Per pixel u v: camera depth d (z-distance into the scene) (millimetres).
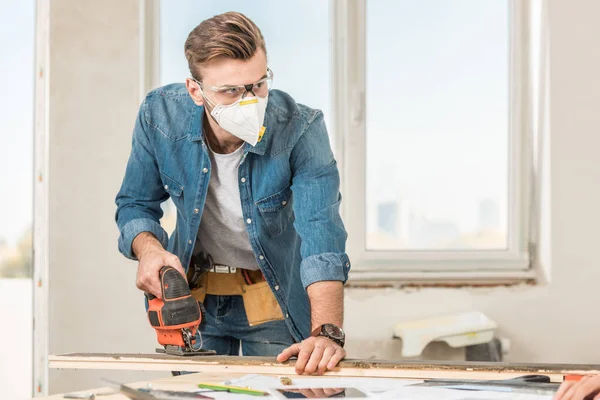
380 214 3068
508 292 2986
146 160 1732
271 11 2979
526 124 3088
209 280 1829
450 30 3070
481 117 3098
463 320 2826
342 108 3000
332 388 1139
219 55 1466
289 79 2998
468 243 3105
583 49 3012
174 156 1692
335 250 1562
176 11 2934
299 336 1838
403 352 2729
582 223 3008
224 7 2955
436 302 2951
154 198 1785
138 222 1665
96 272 2783
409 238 3086
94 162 2793
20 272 4141
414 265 3020
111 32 2820
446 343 2889
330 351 1311
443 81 3076
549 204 3004
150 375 2754
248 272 1825
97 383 2738
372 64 3043
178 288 1424
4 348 3627
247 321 1830
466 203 3100
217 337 1869
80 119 2789
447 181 3092
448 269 3029
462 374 1248
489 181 3107
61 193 2768
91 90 2801
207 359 1336
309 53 2998
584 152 3012
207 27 1500
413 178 3080
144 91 2859
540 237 3045
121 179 2809
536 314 2986
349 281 2959
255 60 1490
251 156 1664
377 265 3002
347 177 3002
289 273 1800
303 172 1648
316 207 1607
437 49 3066
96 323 2775
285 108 1676
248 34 1486
